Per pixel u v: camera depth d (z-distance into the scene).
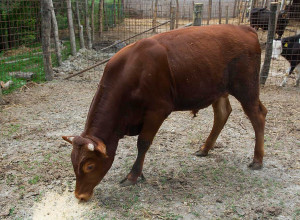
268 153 4.25
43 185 3.55
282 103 6.30
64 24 12.52
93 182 2.94
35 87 7.42
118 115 3.09
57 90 7.24
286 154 4.22
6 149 4.43
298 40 7.31
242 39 3.47
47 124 5.31
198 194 3.37
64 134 4.93
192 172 3.81
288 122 5.33
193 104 3.44
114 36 14.18
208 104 3.54
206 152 4.18
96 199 3.29
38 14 10.61
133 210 3.12
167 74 3.14
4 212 3.10
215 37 3.38
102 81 3.13
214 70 3.33
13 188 3.51
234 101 6.55
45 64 7.90
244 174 3.74
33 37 10.89
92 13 12.15
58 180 3.65
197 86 3.31
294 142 4.57
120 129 3.15
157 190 3.44
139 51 3.10
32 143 4.61
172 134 4.89
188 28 3.44
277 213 3.04
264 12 13.12
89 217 3.03
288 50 7.43
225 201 3.25
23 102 6.41
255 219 2.97
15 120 5.46
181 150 4.37
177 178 3.67
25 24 10.47
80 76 8.47
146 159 4.12
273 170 3.83
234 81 3.52
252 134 4.89
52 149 4.41
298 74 7.55
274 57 10.34
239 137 4.79
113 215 3.04
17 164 4.01
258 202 3.23
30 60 9.42
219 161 4.05
